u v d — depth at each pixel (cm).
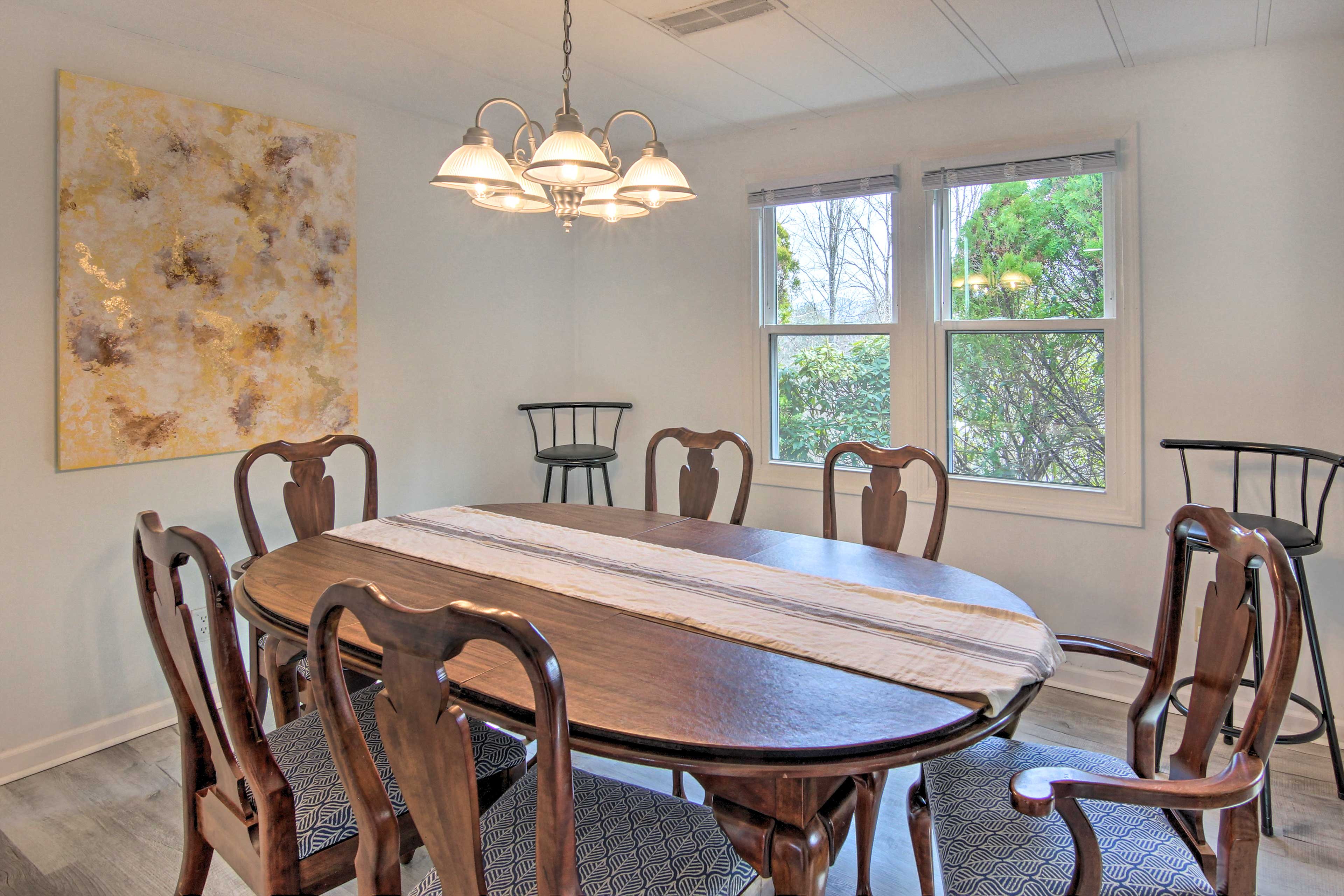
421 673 104
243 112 288
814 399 372
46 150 246
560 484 430
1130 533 296
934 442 337
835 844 137
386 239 343
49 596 255
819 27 248
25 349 246
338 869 147
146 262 267
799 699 134
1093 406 306
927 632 162
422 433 363
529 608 176
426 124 355
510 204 209
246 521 254
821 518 367
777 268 377
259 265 297
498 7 235
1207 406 279
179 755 264
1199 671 141
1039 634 161
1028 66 284
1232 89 269
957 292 332
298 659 194
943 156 323
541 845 106
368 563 210
